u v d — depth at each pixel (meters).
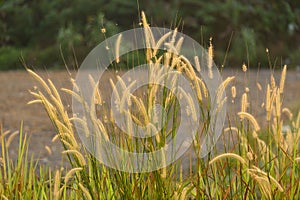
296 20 16.80
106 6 15.42
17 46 16.20
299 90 10.05
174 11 15.08
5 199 2.76
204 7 15.51
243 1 16.55
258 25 15.88
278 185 2.50
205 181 2.89
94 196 2.70
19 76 12.49
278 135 2.78
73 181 3.12
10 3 17.09
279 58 14.55
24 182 3.15
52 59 13.78
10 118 7.78
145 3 15.38
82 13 15.69
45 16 16.38
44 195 3.04
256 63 12.55
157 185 2.63
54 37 16.03
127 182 2.68
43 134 6.62
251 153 2.78
